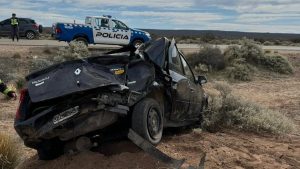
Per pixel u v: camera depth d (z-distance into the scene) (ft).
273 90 69.21
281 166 24.43
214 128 33.27
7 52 81.71
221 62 84.84
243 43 95.96
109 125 22.65
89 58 22.76
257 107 38.27
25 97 21.49
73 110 20.13
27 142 21.81
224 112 34.78
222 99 36.81
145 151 20.86
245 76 80.33
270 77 84.53
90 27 94.73
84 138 22.34
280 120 36.78
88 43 95.25
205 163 23.16
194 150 25.64
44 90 20.58
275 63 91.04
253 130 34.12
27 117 21.02
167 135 29.32
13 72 63.31
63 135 20.68
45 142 22.40
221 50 95.55
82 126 20.53
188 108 28.89
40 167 22.53
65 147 22.98
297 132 36.68
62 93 20.08
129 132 20.95
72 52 80.48
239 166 23.82
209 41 196.34
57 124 20.08
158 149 22.86
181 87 26.96
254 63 90.58
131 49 25.95
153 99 23.02
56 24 93.71
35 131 20.35
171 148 25.26
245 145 28.81
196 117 31.96
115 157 21.21
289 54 117.70
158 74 24.80
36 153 26.20
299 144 30.83
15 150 22.66
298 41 266.77
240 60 87.20
